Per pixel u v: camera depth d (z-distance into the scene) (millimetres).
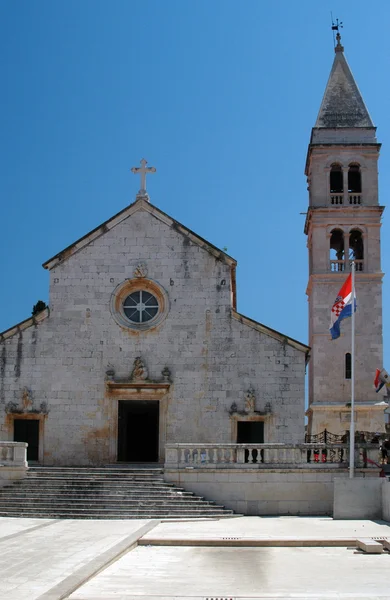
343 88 59125
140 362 38219
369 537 22797
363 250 55531
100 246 39938
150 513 29938
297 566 18453
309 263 59344
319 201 56344
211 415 37656
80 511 30000
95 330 38938
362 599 14586
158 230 39875
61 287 39531
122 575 17203
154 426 42406
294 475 32312
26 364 38656
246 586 15953
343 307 34969
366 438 44469
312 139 57594
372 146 56688
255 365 37969
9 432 38000
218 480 32344
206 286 39062
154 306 39500
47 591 14836
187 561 19156
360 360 53188
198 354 38312
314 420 52250
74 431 37875
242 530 25375
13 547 20984
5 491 32062
